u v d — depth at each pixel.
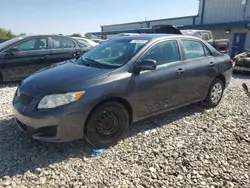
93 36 32.72
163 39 4.22
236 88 7.48
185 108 5.19
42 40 7.55
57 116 3.02
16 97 3.54
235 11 20.48
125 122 3.63
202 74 4.71
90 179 2.78
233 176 2.94
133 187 2.68
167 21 26.89
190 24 24.39
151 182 2.77
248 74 10.62
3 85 7.23
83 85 3.18
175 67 4.20
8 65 6.98
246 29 18.47
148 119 4.51
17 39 7.28
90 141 3.32
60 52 7.82
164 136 3.87
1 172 2.83
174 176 2.89
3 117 4.43
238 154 3.43
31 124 3.11
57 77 3.40
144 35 4.50
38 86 3.28
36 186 2.64
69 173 2.88
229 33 19.69
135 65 3.70
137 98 3.69
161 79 3.95
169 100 4.21
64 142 3.39
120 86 3.44
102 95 3.26
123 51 3.99
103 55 4.13
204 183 2.79
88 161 3.13
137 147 3.50
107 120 3.41
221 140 3.81
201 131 4.10
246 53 11.20
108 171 2.94
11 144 3.46
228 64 5.39
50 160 3.12
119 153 3.34
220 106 5.45
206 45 5.03
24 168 2.93
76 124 3.15
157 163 3.13
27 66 7.27
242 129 4.26
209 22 22.64
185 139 3.79
